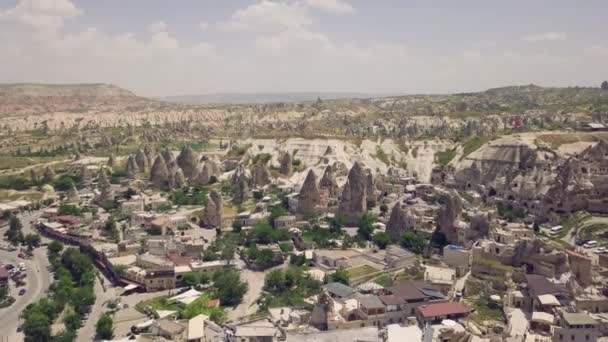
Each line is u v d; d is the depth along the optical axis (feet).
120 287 597.11
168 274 589.32
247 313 499.10
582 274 499.92
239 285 542.16
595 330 388.16
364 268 589.32
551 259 507.71
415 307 453.17
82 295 540.11
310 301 499.51
